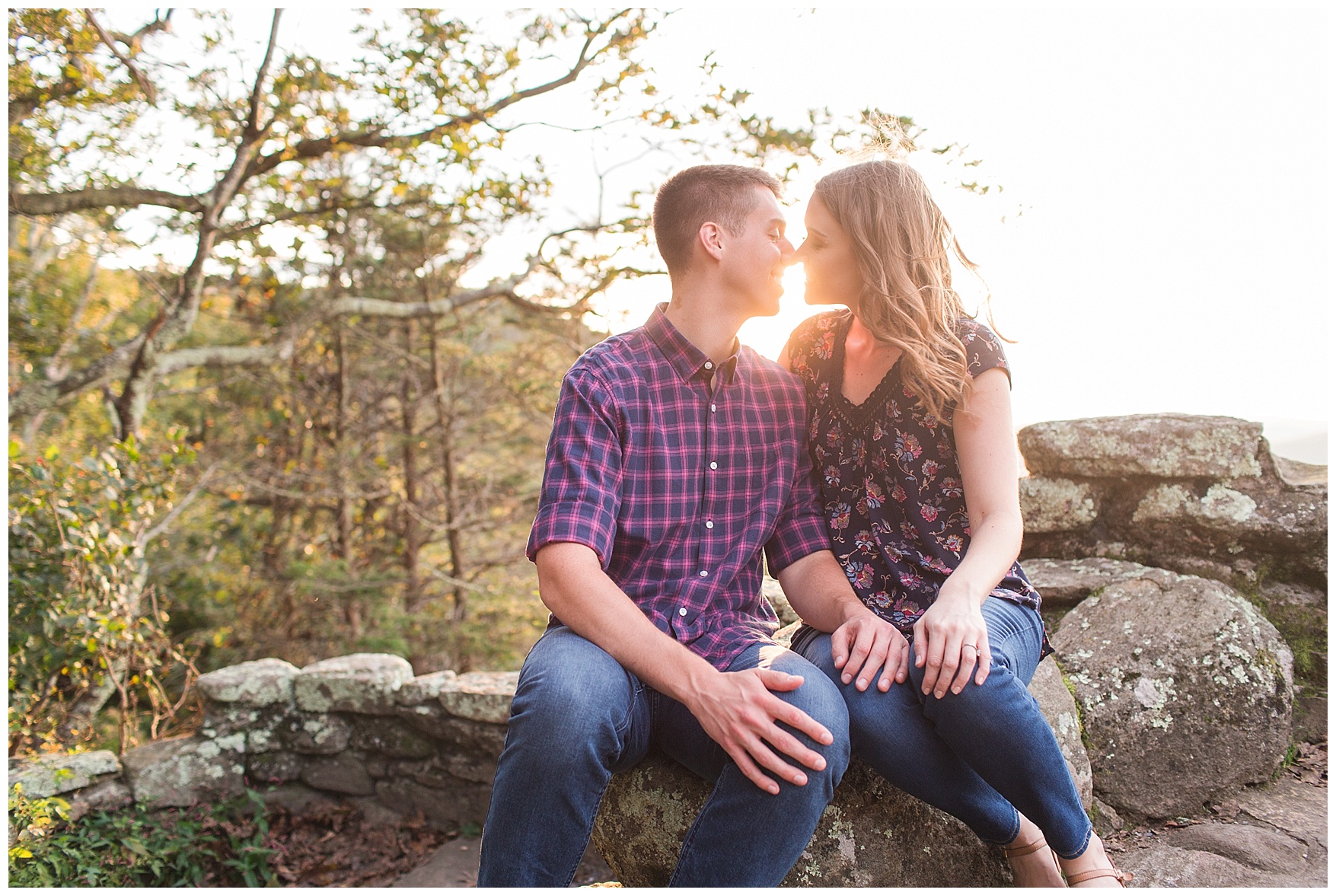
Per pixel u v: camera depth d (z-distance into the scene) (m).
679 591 1.42
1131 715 1.79
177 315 5.21
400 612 7.33
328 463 7.91
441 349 8.38
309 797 3.39
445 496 8.23
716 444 1.50
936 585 1.39
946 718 1.21
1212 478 2.17
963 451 1.41
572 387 1.45
